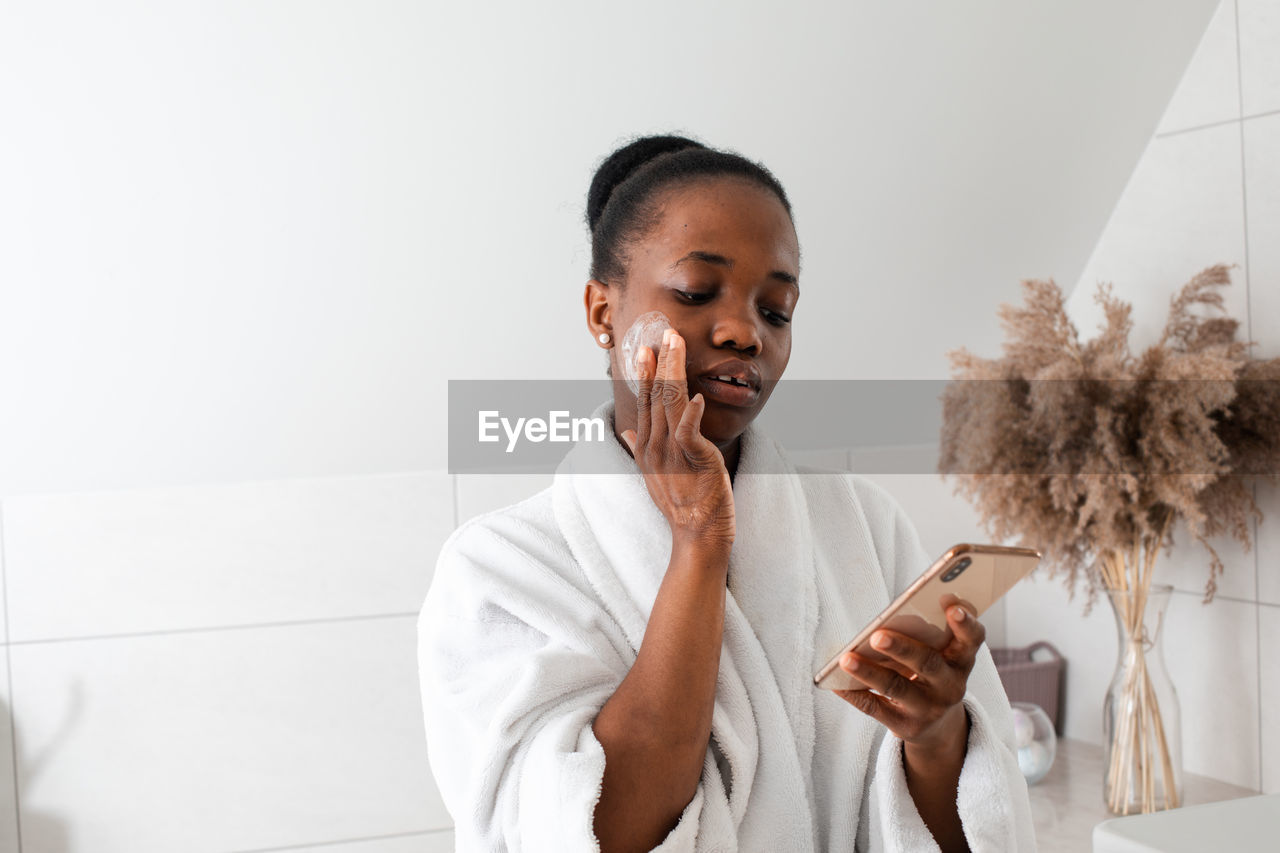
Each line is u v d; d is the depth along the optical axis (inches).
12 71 51.5
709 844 26.9
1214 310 66.6
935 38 61.6
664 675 26.2
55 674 67.6
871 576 32.8
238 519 69.4
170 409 64.8
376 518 71.1
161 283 59.7
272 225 59.3
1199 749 69.3
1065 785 69.2
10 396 61.9
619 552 29.9
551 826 25.1
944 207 69.8
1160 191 70.2
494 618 29.7
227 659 69.5
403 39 54.8
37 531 67.2
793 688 29.8
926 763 28.3
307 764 70.6
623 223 29.0
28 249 56.9
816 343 74.3
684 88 60.6
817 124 63.9
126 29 51.3
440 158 59.3
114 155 55.0
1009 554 24.2
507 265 64.2
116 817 68.3
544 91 58.5
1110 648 75.5
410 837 71.9
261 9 52.2
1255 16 63.6
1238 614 66.4
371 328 64.7
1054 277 76.4
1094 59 65.3
